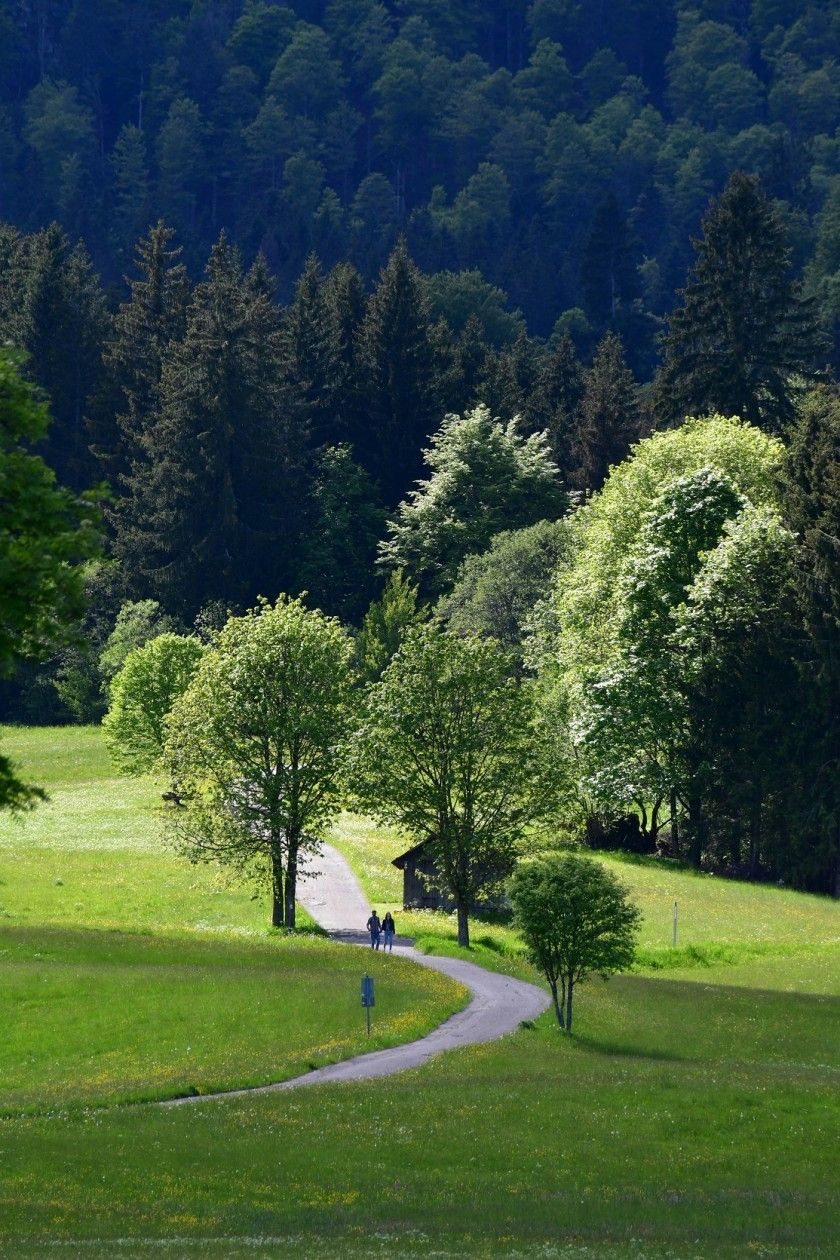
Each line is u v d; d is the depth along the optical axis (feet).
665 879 308.60
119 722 385.29
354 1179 113.29
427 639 265.75
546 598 416.67
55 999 192.75
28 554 89.20
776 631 324.19
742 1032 183.62
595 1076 149.07
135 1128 129.59
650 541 336.08
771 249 448.24
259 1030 178.70
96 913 281.33
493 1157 119.75
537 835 271.69
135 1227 97.91
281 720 277.23
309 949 236.43
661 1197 107.76
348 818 394.73
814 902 296.71
